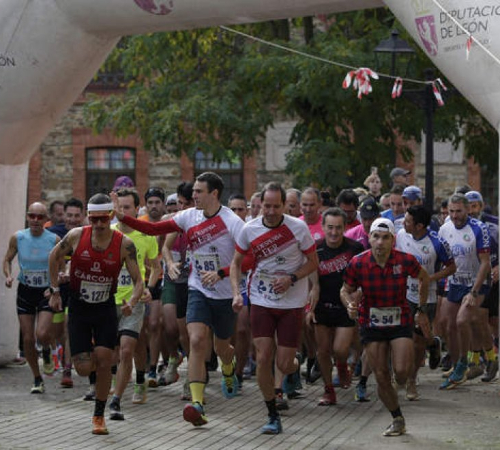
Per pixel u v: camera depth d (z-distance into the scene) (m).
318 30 25.64
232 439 10.43
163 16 13.17
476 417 11.48
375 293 10.29
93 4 13.46
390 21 23.89
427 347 14.30
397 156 32.59
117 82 32.78
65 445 10.09
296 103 24.83
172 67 25.66
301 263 10.74
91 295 10.48
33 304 13.81
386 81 22.81
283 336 10.71
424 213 12.88
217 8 12.85
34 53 13.93
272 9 12.68
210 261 11.20
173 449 9.91
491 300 15.12
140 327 11.79
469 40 11.68
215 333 11.66
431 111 18.31
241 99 24.70
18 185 15.41
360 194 18.16
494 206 32.88
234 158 25.11
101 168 33.12
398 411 10.52
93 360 10.77
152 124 25.28
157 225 11.29
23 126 14.48
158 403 12.71
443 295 15.43
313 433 10.76
